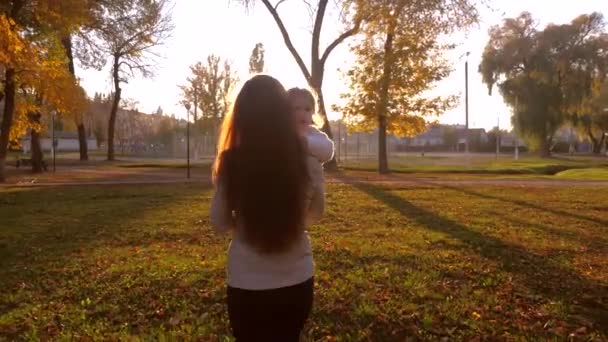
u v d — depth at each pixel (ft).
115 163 152.46
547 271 24.54
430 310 18.53
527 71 196.95
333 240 31.09
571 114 200.23
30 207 49.42
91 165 141.59
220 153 9.10
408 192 63.67
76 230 36.17
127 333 16.70
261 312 8.93
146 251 28.76
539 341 16.05
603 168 129.18
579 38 193.36
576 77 191.11
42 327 17.44
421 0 91.09
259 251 8.72
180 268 24.14
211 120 191.21
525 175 107.14
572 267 25.38
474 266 25.13
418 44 97.96
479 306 19.19
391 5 92.58
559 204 51.78
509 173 116.37
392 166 138.62
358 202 52.29
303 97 9.75
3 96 90.79
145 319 18.10
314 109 9.93
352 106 103.55
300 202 8.75
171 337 16.22
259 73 9.45
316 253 27.30
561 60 190.70
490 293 20.86
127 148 287.89
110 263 25.82
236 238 9.07
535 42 195.72
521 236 33.60
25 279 23.45
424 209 47.19
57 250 29.40
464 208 48.16
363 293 20.27
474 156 236.84
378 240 31.30
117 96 170.81
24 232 35.50
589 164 157.07
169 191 65.57
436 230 35.55
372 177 93.66
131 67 158.30
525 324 17.54
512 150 302.66
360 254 27.09
